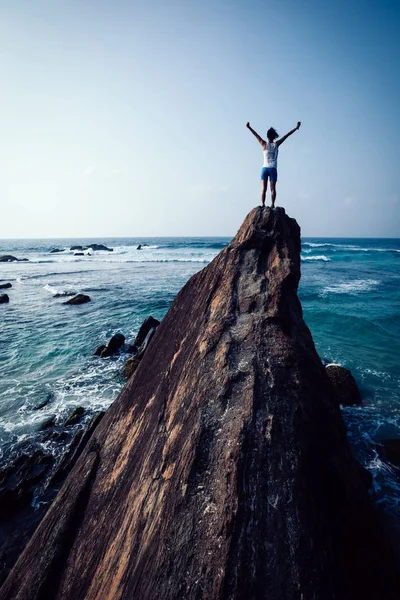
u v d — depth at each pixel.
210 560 2.27
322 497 2.89
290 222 6.46
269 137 6.77
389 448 7.50
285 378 3.66
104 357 13.25
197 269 41.09
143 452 3.49
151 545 2.55
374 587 2.94
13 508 6.18
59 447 7.74
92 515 3.29
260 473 2.72
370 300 22.64
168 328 5.63
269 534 2.36
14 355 13.34
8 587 3.04
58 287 28.30
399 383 10.66
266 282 4.95
